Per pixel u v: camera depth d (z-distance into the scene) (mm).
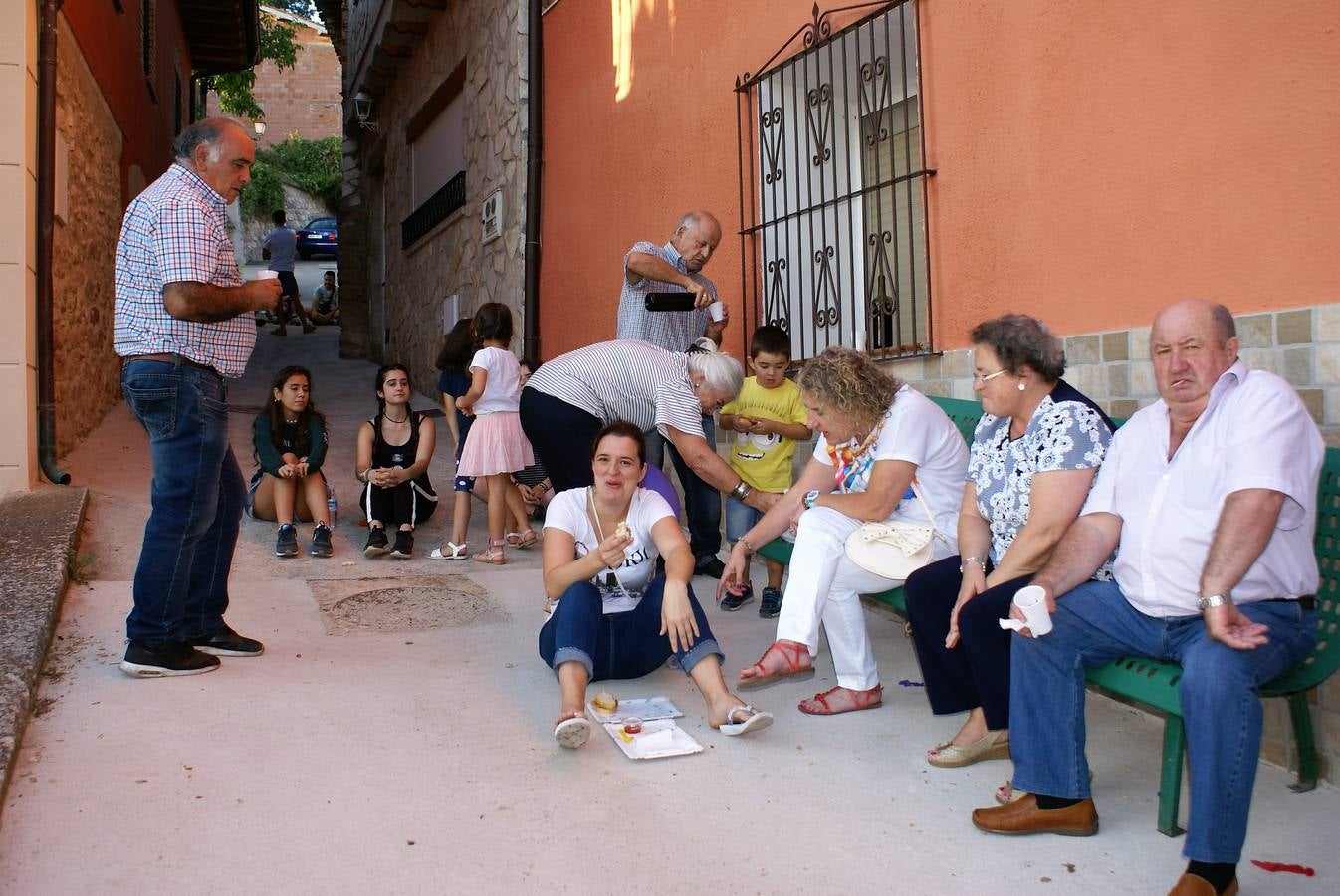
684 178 5914
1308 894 2252
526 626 4285
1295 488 2320
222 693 3297
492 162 8414
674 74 5984
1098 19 3404
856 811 2633
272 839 2387
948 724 3240
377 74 12078
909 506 3410
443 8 9875
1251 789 2191
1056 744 2512
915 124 4684
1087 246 3469
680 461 5016
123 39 8586
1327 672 2486
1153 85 3219
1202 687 2215
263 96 31453
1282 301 2852
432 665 3729
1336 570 2580
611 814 2574
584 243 7023
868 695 3355
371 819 2504
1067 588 2605
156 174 10945
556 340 7418
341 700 3311
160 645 3393
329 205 31375
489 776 2781
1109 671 2582
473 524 6316
